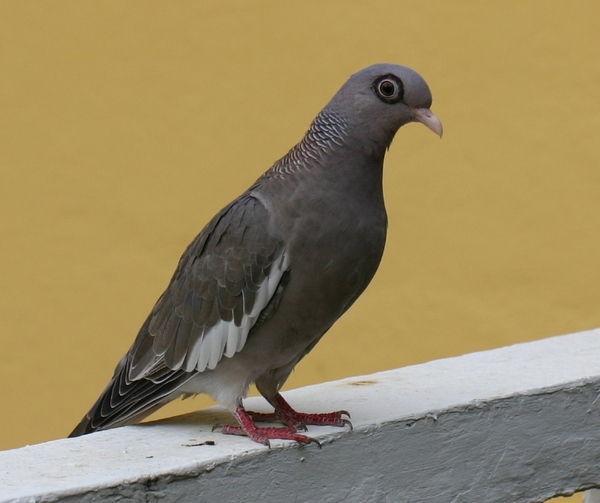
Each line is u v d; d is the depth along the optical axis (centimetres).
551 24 1270
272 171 717
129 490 585
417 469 692
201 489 613
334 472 662
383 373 794
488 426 716
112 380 779
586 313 1304
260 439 650
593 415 755
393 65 703
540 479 740
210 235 724
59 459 615
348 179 688
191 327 723
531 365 793
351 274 695
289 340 708
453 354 1336
